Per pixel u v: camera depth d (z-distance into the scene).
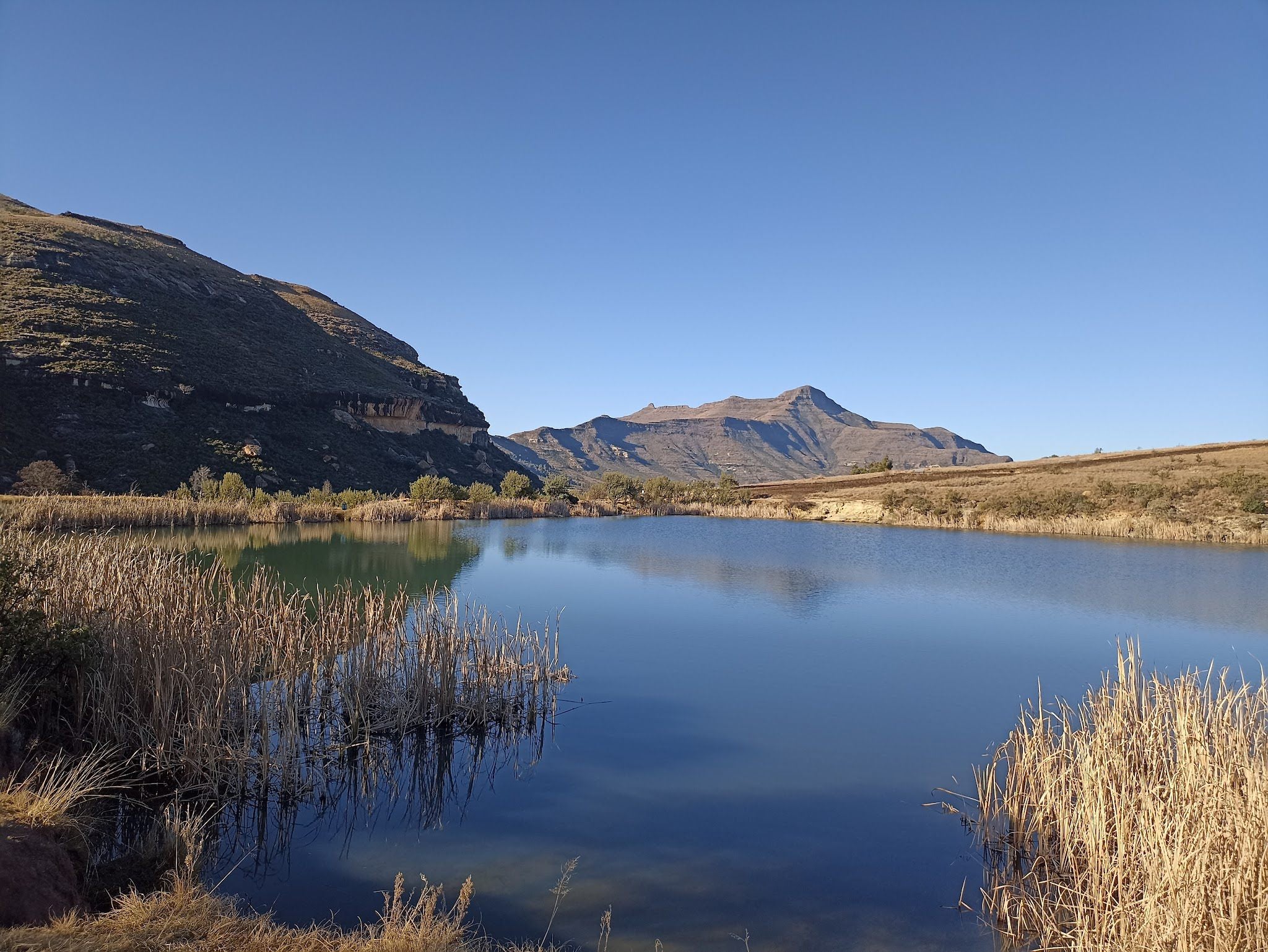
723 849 8.45
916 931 6.89
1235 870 5.84
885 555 36.28
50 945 4.66
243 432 79.75
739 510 66.81
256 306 118.88
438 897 7.23
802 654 17.45
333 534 41.69
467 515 59.72
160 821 8.16
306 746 10.50
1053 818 8.30
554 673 15.26
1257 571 30.84
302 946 5.42
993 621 21.06
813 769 10.81
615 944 6.55
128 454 64.25
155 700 9.54
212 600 12.84
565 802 9.69
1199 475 53.75
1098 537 44.12
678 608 22.67
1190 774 6.68
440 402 137.50
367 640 12.16
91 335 76.19
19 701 8.45
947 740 12.03
